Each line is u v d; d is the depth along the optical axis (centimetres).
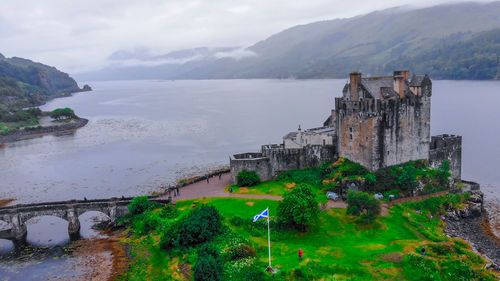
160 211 9119
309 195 8050
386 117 9781
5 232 9169
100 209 9312
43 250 8238
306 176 10944
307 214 7662
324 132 11881
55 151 19225
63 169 15525
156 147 19162
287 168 11400
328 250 6981
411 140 10381
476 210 9519
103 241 8506
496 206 10238
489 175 13075
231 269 6369
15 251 8244
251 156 11669
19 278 7100
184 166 15288
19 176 14675
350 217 8500
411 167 10031
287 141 12688
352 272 6147
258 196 9900
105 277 6938
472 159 15050
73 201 9556
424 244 7194
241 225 8250
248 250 6888
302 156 11388
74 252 8056
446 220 9044
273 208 9012
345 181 9606
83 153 18462
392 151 10081
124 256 7662
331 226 8138
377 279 5962
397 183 9669
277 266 6328
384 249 6969
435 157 10906
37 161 17150
